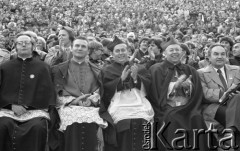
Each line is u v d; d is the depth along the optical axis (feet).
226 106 24.07
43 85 23.15
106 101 23.90
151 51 29.50
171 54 24.85
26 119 22.24
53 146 22.41
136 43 39.99
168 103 24.20
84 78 24.39
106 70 24.48
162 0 127.65
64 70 24.12
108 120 22.75
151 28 87.30
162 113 23.71
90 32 57.31
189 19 100.48
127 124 22.62
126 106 23.45
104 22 89.51
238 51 31.35
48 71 23.48
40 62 23.61
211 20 96.84
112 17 98.68
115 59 24.77
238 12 108.99
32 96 22.82
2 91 22.80
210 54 25.93
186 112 23.53
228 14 107.24
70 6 108.78
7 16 83.71
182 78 23.94
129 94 23.98
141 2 125.70
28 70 23.22
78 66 24.59
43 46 31.91
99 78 24.26
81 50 24.36
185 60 31.35
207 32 73.15
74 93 23.70
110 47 25.08
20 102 22.57
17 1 100.94
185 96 24.30
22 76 23.03
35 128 21.49
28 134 21.47
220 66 25.82
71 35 28.48
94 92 24.16
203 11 109.19
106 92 23.90
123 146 22.54
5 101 22.58
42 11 97.81
